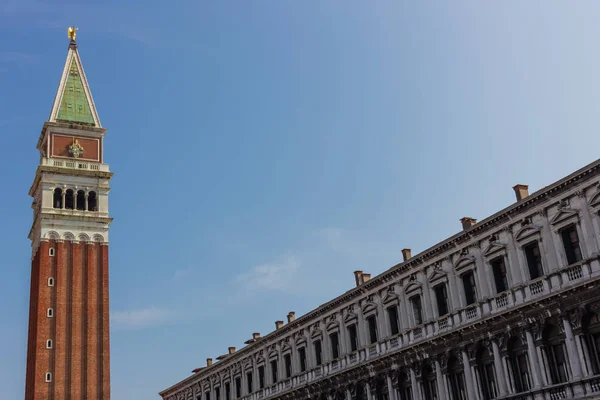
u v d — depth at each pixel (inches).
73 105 5093.5
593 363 2010.3
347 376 3105.3
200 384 4584.2
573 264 2098.9
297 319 3531.0
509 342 2295.8
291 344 3607.3
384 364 2878.9
